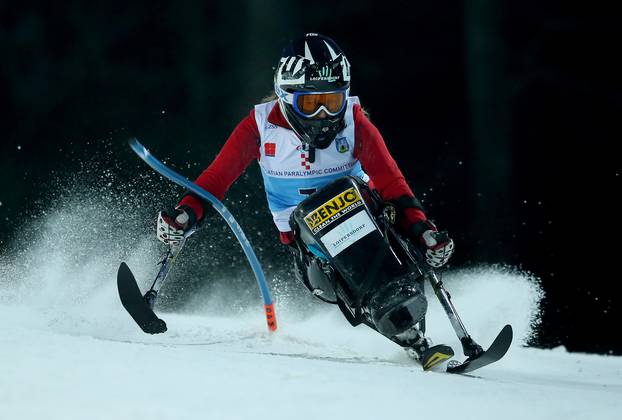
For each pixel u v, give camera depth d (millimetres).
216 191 16281
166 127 63594
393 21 67562
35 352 10875
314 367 12102
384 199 15922
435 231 14906
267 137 16484
